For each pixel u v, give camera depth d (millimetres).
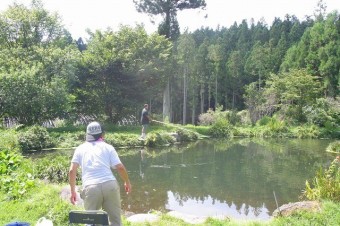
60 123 27156
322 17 61938
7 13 28359
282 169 15312
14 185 7465
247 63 51594
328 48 42875
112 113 30703
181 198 10688
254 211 9453
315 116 33531
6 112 21969
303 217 6285
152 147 21766
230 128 30266
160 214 7684
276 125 31484
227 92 52281
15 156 9570
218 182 12844
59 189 8023
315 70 44531
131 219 6996
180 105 49750
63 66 26516
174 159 17656
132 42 31016
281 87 38781
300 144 25047
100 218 3814
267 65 51625
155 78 31516
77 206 6648
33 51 26859
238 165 16234
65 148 19469
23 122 22969
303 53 46531
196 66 47656
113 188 4539
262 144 24672
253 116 39312
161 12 34219
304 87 36312
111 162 4707
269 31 62594
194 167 15664
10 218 5871
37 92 22484
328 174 9023
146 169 15047
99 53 29984
